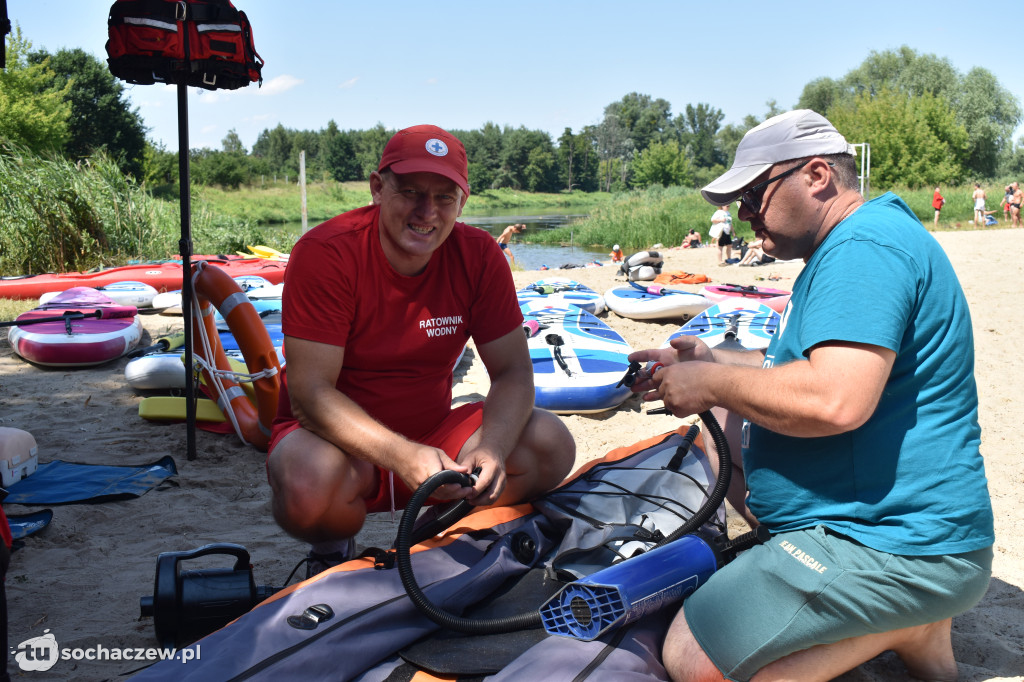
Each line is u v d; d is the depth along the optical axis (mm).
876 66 70000
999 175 54906
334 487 2734
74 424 5594
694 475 3363
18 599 3051
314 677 2133
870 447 2152
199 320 5023
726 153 140500
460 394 6438
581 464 4703
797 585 2109
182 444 5184
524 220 62875
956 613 2197
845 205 2305
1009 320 8750
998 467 4484
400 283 2787
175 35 4484
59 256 13719
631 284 10352
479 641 2359
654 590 2270
